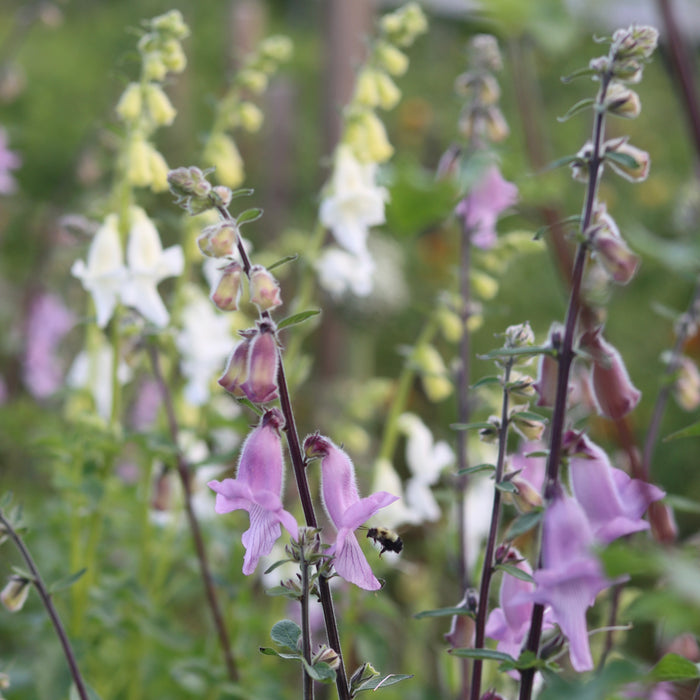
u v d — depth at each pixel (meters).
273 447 1.53
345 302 3.02
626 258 1.52
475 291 1.91
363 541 1.88
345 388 2.80
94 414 1.84
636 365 3.28
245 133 3.67
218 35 4.70
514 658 1.54
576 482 1.53
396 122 4.06
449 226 1.86
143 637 1.88
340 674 1.54
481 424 1.59
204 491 2.06
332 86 3.04
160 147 3.57
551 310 3.60
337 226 1.90
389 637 2.22
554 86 3.88
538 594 1.50
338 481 1.54
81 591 1.84
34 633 1.87
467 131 1.80
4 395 2.94
